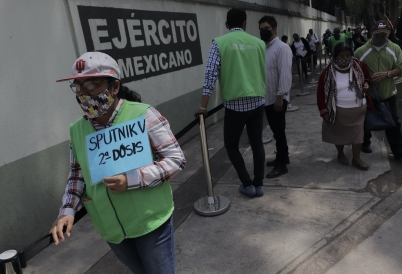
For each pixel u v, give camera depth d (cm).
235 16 321
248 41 314
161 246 161
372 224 295
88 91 142
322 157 449
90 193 153
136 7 472
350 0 1664
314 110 712
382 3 1371
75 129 157
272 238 287
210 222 321
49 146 332
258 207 339
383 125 371
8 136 293
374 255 257
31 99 315
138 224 152
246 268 254
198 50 636
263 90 327
